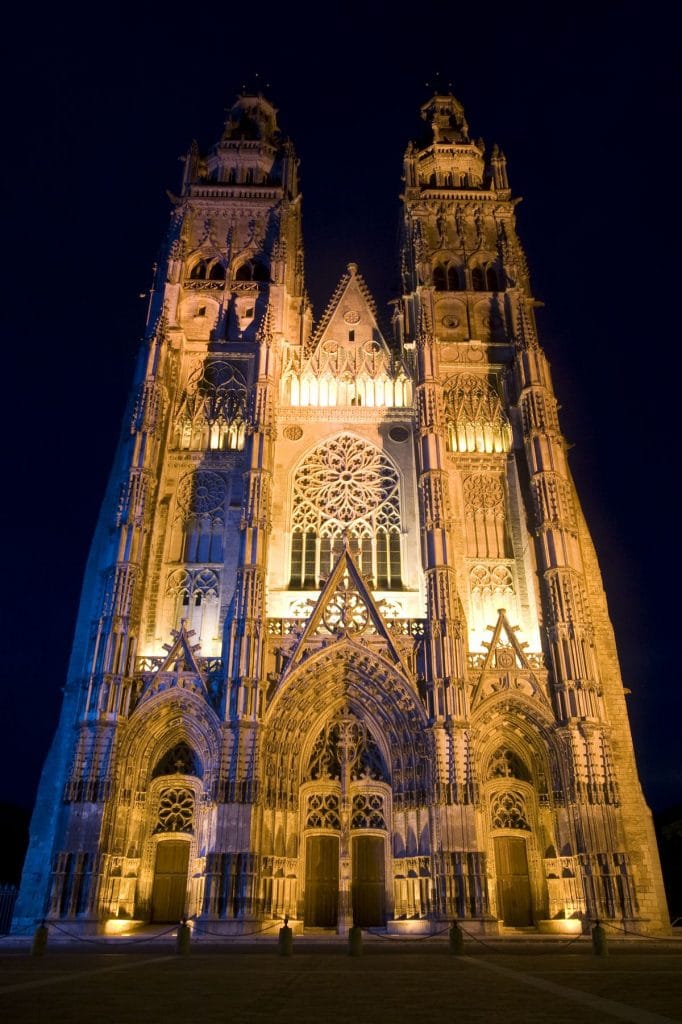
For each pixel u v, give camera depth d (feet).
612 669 170.60
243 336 211.20
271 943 116.67
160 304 212.64
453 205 234.38
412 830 150.00
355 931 85.25
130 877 146.72
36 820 156.97
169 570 179.42
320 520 188.75
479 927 132.77
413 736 156.56
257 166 250.57
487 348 208.33
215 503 188.34
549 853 151.53
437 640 158.81
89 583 178.81
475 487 191.11
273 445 185.37
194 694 155.43
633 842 153.07
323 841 156.76
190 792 157.07
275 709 157.48
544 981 54.70
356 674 164.04
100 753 147.23
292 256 234.58
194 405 200.44
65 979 54.34
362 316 217.36
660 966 69.87
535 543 177.37
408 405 203.31
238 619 160.97
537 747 159.53
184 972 61.16
